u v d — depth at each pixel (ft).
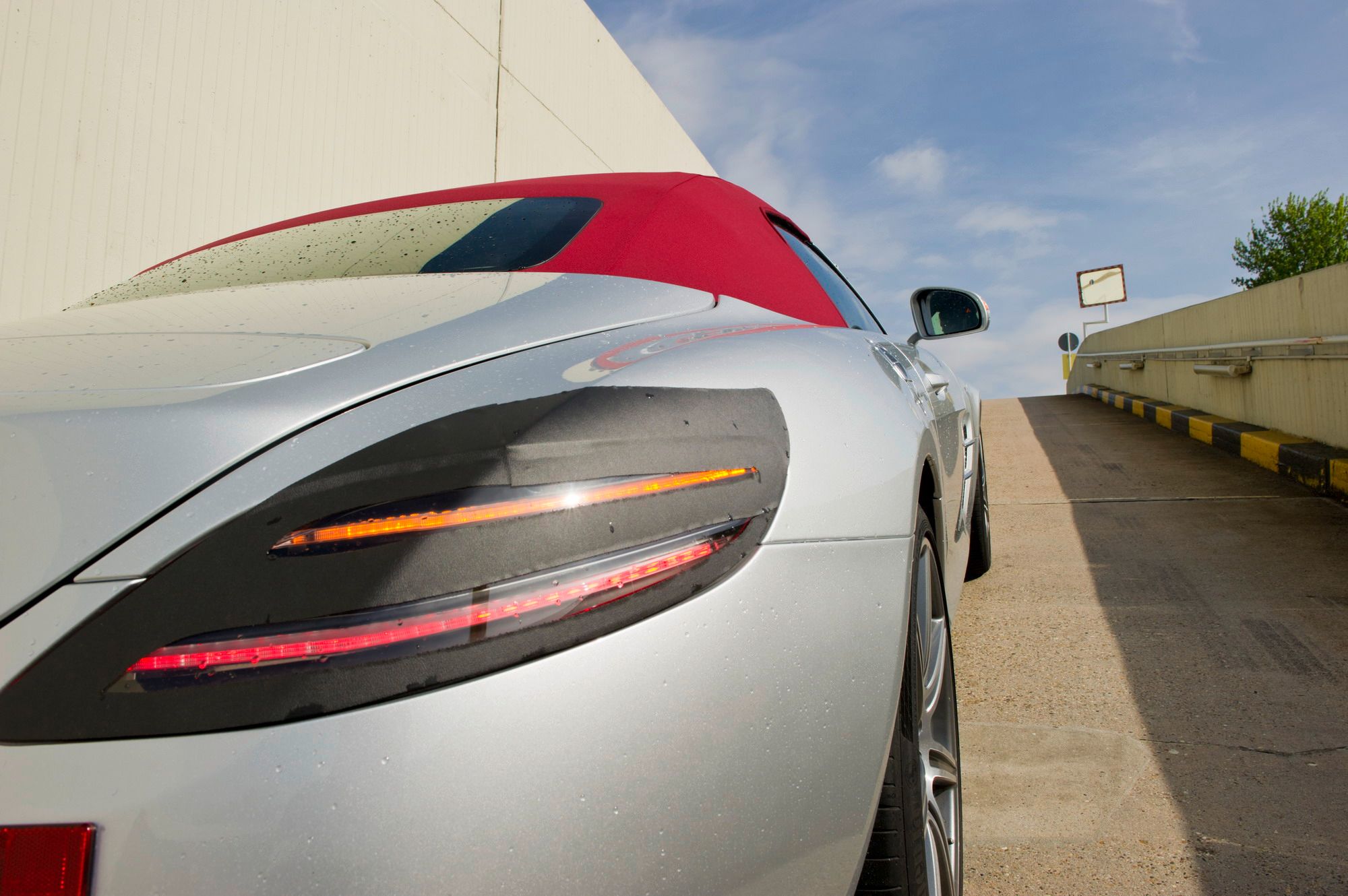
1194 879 5.02
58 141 15.97
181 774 2.10
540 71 36.47
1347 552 12.55
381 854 2.13
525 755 2.27
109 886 2.06
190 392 2.62
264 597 2.21
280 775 2.12
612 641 2.44
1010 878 5.13
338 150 23.98
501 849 2.21
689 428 2.84
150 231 17.94
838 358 4.00
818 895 2.72
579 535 2.47
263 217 21.15
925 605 4.51
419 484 2.38
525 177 35.12
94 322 3.63
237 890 2.07
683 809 2.44
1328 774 6.15
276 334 3.13
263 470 2.39
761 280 4.73
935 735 4.65
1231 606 10.21
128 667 2.15
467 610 2.30
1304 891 4.86
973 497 10.16
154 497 2.32
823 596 2.96
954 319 8.64
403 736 2.19
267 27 21.22
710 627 2.62
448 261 4.46
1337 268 19.80
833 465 3.25
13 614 2.20
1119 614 10.09
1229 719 7.16
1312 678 7.93
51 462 2.39
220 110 19.81
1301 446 19.58
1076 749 6.77
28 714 2.13
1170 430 29.76
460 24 30.25
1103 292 105.91
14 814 2.07
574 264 4.19
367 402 2.63
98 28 16.72
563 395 2.74
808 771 2.72
